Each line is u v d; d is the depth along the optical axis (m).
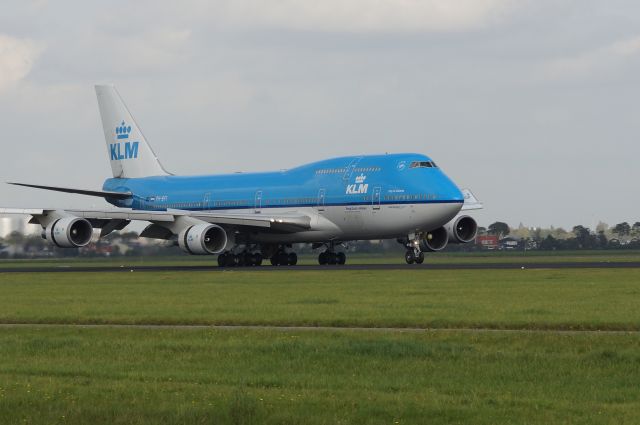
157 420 54.31
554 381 64.31
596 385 62.97
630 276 160.50
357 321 95.31
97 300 125.25
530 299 116.44
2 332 93.25
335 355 74.50
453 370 68.31
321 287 142.62
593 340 80.00
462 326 91.81
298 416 54.31
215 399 58.91
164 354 76.94
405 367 69.62
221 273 190.88
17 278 186.38
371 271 187.12
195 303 118.31
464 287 138.12
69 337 87.88
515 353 74.19
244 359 74.19
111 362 73.69
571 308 104.00
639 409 55.84
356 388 62.69
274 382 64.44
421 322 93.56
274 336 86.06
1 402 58.47
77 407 57.12
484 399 58.56
